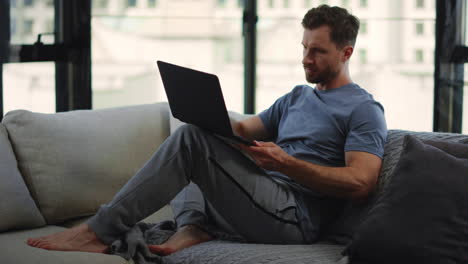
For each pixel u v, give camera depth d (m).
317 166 1.90
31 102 3.18
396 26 5.90
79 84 3.30
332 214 2.05
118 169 2.36
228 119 1.78
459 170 1.72
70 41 3.25
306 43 2.13
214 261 1.75
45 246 1.81
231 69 7.40
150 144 2.49
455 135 1.98
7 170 2.08
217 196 1.90
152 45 7.72
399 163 1.82
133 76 8.12
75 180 2.25
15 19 3.02
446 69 3.38
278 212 1.91
